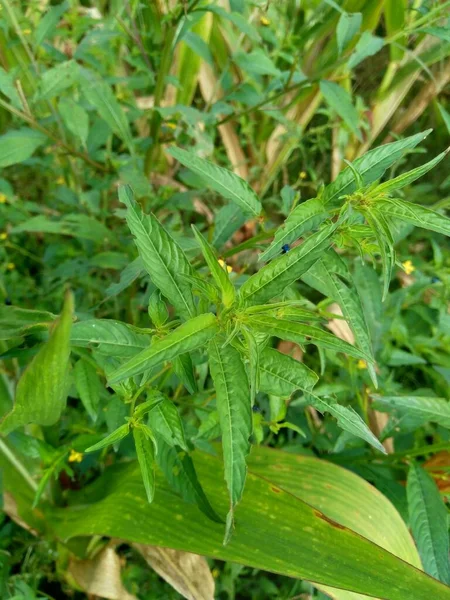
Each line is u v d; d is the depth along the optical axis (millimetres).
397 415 416
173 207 497
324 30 569
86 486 428
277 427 344
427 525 361
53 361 216
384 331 487
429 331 556
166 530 310
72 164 516
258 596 473
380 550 276
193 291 229
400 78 608
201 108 726
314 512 295
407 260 523
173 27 407
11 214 548
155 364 183
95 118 523
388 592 260
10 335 257
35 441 334
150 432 243
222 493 323
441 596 259
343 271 249
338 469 375
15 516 405
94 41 444
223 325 202
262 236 299
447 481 418
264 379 212
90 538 405
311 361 548
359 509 357
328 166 704
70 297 188
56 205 590
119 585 407
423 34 571
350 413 222
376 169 238
